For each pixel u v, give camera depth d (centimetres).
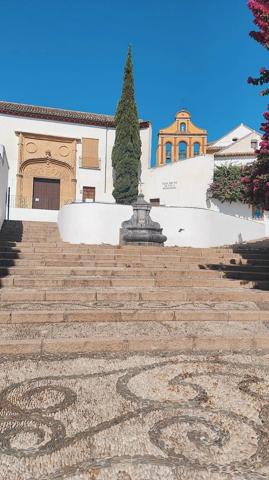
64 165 2661
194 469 205
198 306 582
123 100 2561
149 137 2650
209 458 215
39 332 446
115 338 416
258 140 2731
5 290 638
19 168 2547
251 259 979
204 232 1495
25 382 317
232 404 281
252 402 284
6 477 198
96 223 1422
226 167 2367
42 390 301
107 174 2709
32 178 2594
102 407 274
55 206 2639
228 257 1021
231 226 1694
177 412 267
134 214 1302
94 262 878
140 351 410
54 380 322
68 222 1455
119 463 210
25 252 944
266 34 540
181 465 208
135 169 2508
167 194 2411
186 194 2348
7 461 210
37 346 398
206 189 2300
